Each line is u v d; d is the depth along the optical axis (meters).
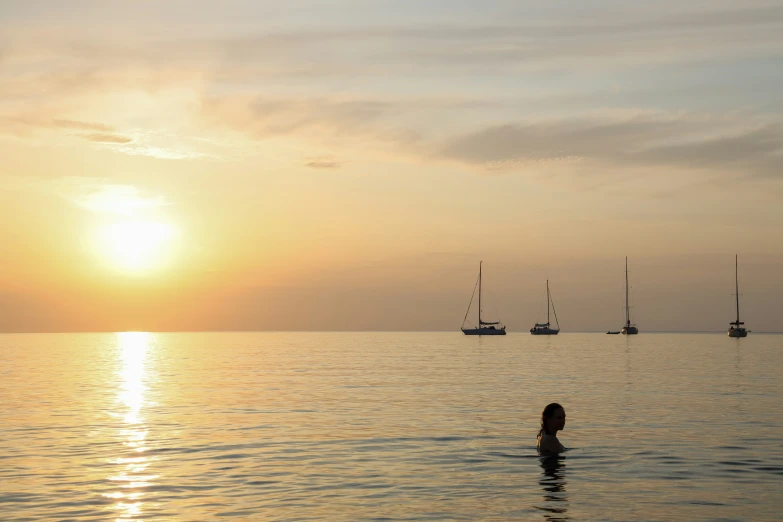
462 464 18.72
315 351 117.75
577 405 32.38
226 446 21.64
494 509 14.23
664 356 92.88
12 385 46.34
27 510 14.26
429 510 14.16
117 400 36.06
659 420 26.95
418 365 71.19
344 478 17.09
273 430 24.98
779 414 28.73
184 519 13.57
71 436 23.80
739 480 16.70
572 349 124.56
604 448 20.88
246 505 14.62
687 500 14.86
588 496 15.24
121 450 21.00
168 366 71.00
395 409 31.42
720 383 45.72
